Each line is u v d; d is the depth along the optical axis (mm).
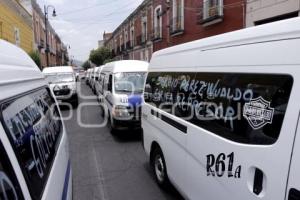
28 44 23875
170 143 3928
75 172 5348
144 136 5258
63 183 2617
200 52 3322
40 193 1800
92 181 4926
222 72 2812
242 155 2350
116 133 8375
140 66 9258
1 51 2029
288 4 9289
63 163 2908
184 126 3459
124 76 8789
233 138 2523
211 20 13500
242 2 11641
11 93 1812
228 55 2729
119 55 44094
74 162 5898
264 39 2252
